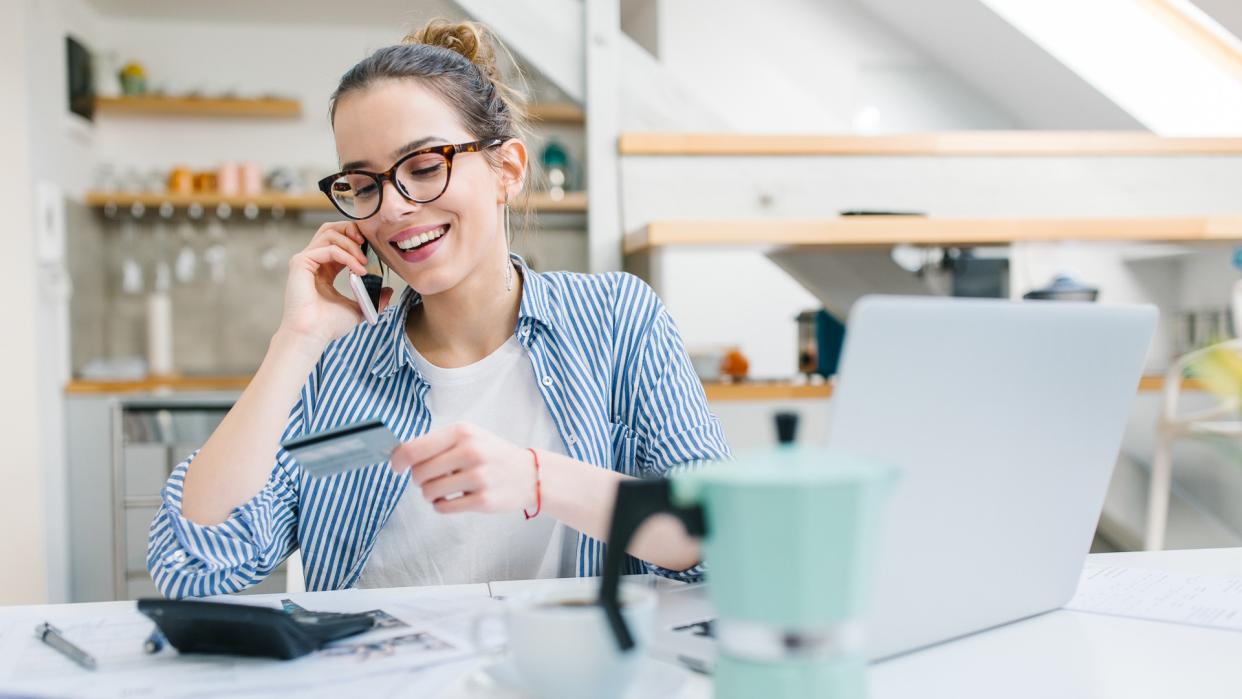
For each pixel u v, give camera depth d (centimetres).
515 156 114
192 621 66
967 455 66
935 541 66
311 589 112
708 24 411
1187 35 327
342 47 410
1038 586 78
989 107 411
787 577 45
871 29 413
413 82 103
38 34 315
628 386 118
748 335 417
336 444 69
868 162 270
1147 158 277
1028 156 274
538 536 111
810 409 243
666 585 91
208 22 401
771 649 45
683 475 48
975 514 68
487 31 129
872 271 277
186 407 313
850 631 46
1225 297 312
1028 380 67
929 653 70
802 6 414
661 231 226
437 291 106
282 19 399
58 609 85
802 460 47
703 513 47
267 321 410
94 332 375
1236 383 238
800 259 274
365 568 111
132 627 76
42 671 65
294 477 111
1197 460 270
